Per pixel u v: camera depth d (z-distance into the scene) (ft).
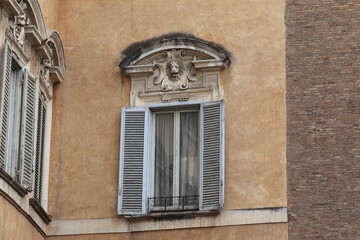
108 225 147.64
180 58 151.33
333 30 147.13
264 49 148.97
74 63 154.92
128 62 151.74
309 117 144.77
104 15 155.94
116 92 152.66
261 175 144.36
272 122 146.00
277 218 142.10
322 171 142.20
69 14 156.66
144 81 151.84
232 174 145.18
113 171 149.79
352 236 138.82
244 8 151.33
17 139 137.90
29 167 140.67
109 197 148.87
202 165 146.10
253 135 146.10
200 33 151.84
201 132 147.43
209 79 149.59
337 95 144.46
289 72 147.13
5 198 131.85
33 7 143.95
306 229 140.77
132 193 147.64
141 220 146.82
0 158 131.23
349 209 139.85
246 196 144.05
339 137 142.72
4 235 132.26
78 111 152.97
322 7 148.36
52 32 148.87
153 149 150.41
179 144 149.69
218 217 144.15
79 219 148.77
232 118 147.33
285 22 149.28
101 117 152.15
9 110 137.18
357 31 146.10
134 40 154.10
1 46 134.00
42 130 149.28
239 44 150.10
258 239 142.10
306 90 145.89
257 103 147.13
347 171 141.28
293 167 143.43
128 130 150.00
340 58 145.79
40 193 147.64
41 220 146.10
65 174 150.82
